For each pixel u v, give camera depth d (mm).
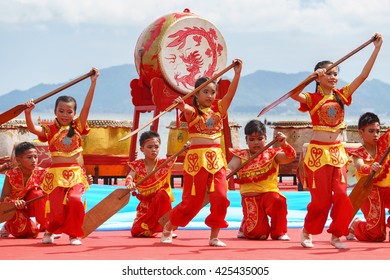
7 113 11312
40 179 12805
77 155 11656
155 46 17734
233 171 12398
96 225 11742
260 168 12422
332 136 10891
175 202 16531
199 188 11133
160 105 17734
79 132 11641
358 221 12211
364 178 11555
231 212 15242
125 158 21109
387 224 12203
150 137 12680
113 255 10336
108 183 23484
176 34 17844
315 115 10914
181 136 20703
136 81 18656
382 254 10422
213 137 11195
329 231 10914
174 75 17812
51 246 11398
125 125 21156
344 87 11016
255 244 11641
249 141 12586
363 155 12156
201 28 18078
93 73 11578
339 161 10828
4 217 12320
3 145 21250
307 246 11062
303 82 10758
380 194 12055
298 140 20500
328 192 10812
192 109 11172
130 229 13727
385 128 23312
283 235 12375
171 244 11562
